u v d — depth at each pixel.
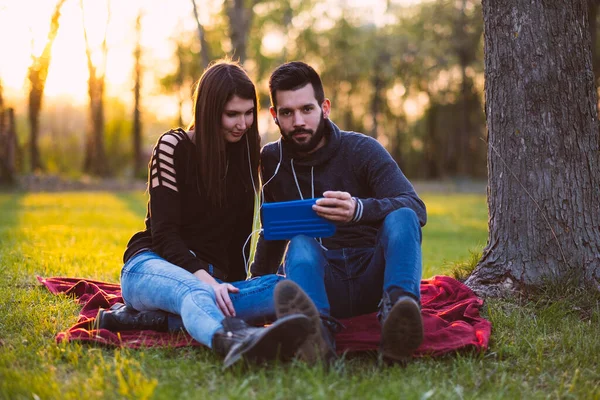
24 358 2.73
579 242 3.75
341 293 2.97
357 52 35.94
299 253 2.76
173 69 35.84
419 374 2.58
